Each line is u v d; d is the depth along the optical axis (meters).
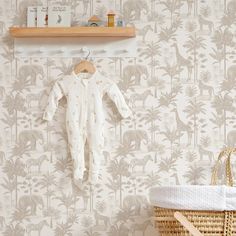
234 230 2.33
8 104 2.89
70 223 2.85
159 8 2.89
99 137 2.81
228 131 2.87
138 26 2.89
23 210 2.87
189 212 2.35
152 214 2.85
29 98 2.89
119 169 2.86
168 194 2.38
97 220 2.85
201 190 2.31
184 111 2.87
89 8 2.90
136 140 2.87
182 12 2.89
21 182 2.87
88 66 2.86
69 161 2.87
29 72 2.89
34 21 2.88
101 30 2.77
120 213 2.85
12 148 2.88
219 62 2.88
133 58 2.88
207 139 2.86
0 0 2.92
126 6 2.90
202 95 2.87
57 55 2.89
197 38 2.88
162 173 2.86
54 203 2.86
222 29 2.88
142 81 2.88
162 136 2.87
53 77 2.89
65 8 2.86
